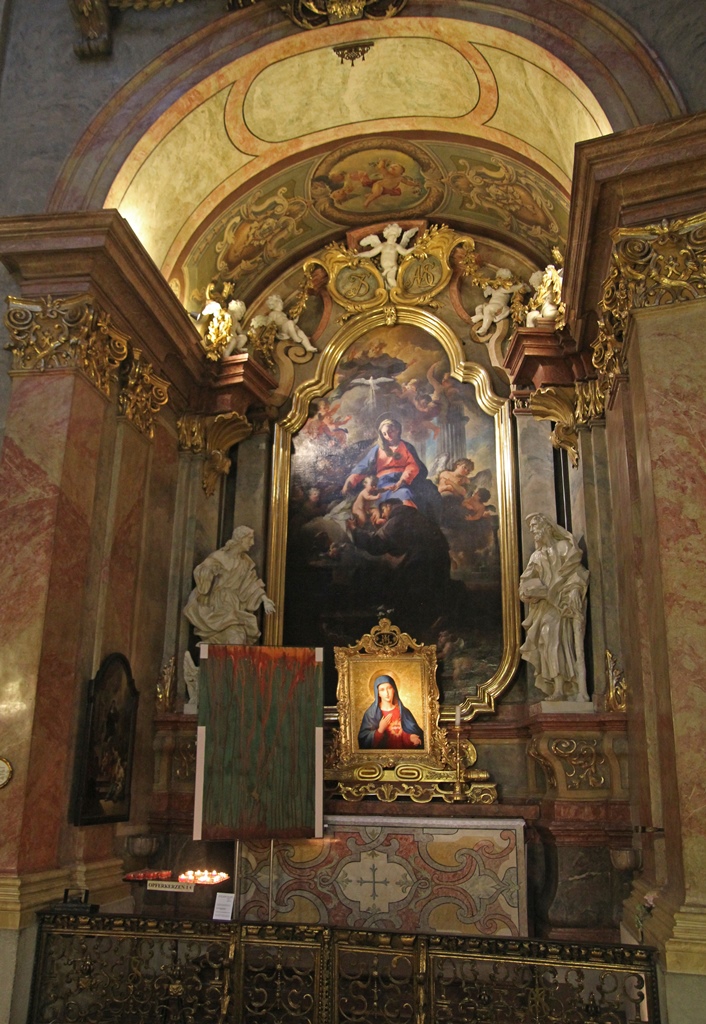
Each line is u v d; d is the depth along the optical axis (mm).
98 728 7301
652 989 5168
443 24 7957
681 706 5441
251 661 7719
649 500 6039
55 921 6184
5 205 8281
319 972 5734
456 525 9453
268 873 7566
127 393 8219
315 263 10586
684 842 5238
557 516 9062
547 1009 5398
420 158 9695
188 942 6012
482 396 9734
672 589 5641
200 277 9992
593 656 8133
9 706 6578
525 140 8727
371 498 9758
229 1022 5773
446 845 7359
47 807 6621
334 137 9422
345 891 7387
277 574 9617
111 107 8438
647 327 6215
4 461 7191
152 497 8836
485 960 5547
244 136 9070
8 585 6852
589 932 7152
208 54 8445
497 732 8586
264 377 9922
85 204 8109
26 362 7457
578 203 6875
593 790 7605
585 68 7289
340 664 8938
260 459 10055
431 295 10258
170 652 8930
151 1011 6070
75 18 8570
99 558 7672
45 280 7629
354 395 10195
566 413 9008
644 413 6125
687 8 7129
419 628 9188
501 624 8992
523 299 9984
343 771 8578
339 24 8156
